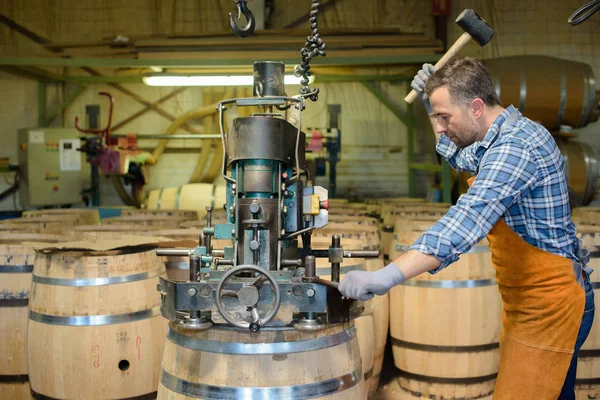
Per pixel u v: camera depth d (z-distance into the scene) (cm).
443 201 767
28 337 321
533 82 713
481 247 382
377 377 409
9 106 955
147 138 920
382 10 962
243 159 214
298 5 956
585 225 452
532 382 237
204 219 544
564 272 230
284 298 202
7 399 360
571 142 783
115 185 903
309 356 209
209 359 209
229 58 718
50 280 309
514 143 220
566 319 231
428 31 960
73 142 852
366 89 975
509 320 246
